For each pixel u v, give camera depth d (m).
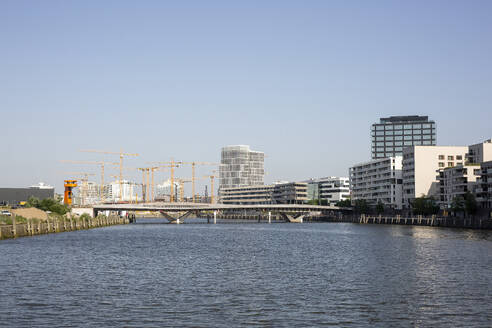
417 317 50.47
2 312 51.69
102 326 47.00
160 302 56.72
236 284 68.56
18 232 158.88
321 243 146.25
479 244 131.75
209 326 47.19
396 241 147.62
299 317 50.38
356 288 65.38
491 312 52.38
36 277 73.75
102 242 145.75
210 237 179.88
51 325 47.19
